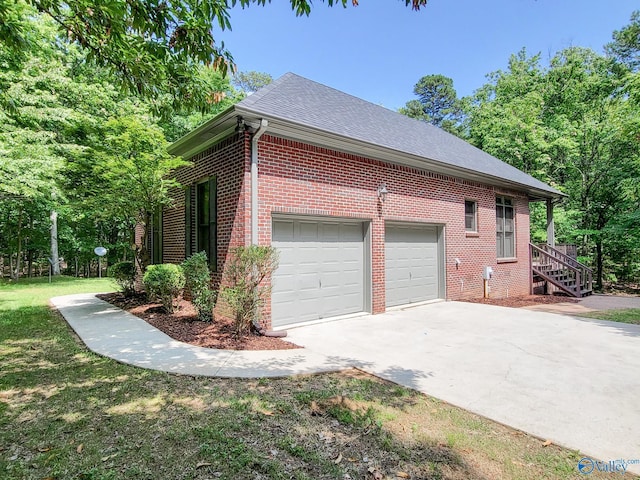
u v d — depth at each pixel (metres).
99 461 2.57
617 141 16.25
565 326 7.29
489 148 20.33
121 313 8.23
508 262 12.92
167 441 2.84
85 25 3.63
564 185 18.86
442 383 4.16
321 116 7.79
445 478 2.44
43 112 10.47
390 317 8.16
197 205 8.41
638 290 17.94
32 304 9.86
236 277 6.29
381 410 3.44
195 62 4.33
